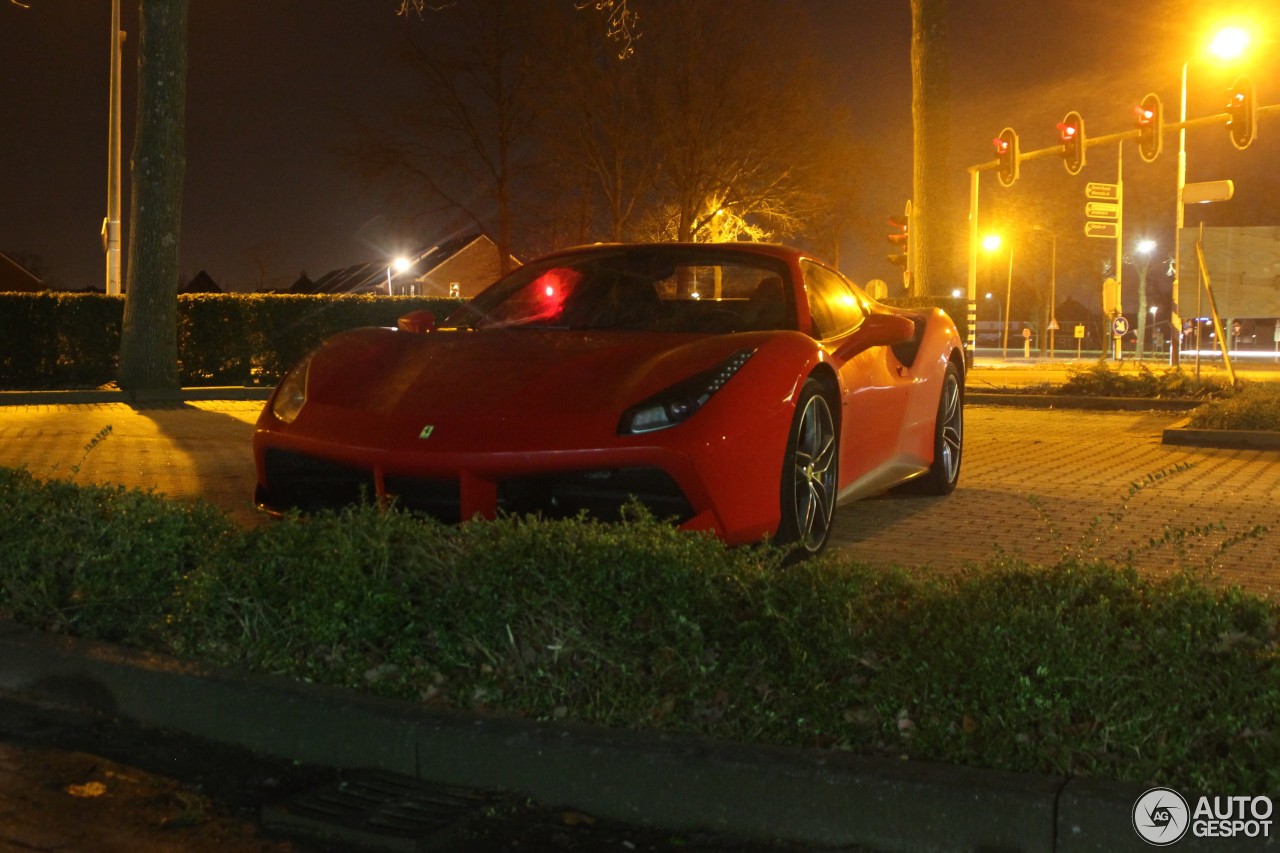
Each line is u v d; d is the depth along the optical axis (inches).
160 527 158.1
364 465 180.4
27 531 155.6
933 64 710.5
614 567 131.0
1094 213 1108.5
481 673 130.3
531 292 233.9
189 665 134.6
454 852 105.8
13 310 672.4
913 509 259.6
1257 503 265.7
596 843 108.1
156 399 636.1
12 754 125.1
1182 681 110.3
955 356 281.4
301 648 137.9
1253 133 866.1
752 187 1628.9
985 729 110.7
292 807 113.0
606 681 124.6
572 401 178.7
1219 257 590.6
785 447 186.5
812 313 223.6
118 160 882.8
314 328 729.6
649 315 223.3
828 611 125.4
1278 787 99.7
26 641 142.3
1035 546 216.8
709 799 110.0
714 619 127.1
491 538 145.7
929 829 103.7
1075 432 447.2
